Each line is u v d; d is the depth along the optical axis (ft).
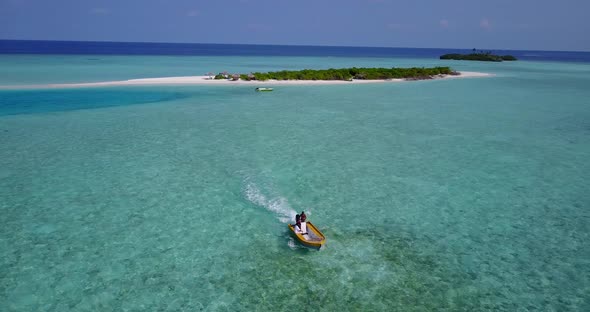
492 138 112.68
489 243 54.90
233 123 126.72
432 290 44.62
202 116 137.49
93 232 55.88
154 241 53.93
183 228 57.67
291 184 74.95
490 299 43.24
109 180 75.05
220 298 42.73
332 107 161.38
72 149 94.63
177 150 95.04
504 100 187.32
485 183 77.15
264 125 124.57
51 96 170.30
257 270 47.85
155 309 40.86
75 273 46.55
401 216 62.59
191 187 72.54
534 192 73.00
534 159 93.04
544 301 43.04
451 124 131.03
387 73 276.41
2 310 40.04
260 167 83.97
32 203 64.59
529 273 48.06
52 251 50.96
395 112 152.25
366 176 79.77
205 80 234.79
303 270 47.98
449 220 61.52
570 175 82.23
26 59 393.91
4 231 55.57
